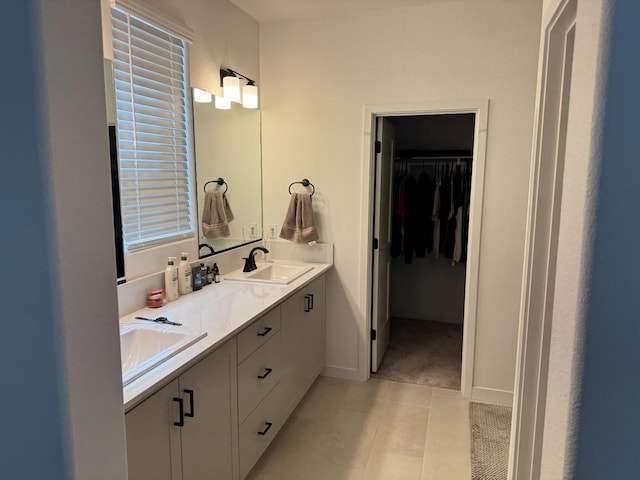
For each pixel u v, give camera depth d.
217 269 2.79
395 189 4.26
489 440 2.63
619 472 0.58
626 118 0.53
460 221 4.08
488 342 3.07
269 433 2.39
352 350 3.39
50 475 0.74
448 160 4.27
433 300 4.73
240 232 3.17
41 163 0.67
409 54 2.98
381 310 3.60
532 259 1.33
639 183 0.53
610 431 0.57
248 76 3.16
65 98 0.69
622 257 0.54
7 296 0.72
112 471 0.82
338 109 3.18
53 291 0.69
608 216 0.54
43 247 0.68
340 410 2.96
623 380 0.56
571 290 0.60
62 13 0.68
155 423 1.48
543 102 1.27
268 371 2.33
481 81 2.87
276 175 3.38
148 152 2.29
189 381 1.65
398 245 4.27
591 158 0.55
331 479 2.29
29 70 0.65
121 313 2.07
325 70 3.17
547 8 1.21
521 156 2.85
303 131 3.27
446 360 3.75
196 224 2.68
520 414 1.40
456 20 2.87
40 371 0.72
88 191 0.74
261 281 2.75
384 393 3.20
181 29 2.42
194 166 2.64
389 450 2.54
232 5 2.92
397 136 4.45
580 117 0.59
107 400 0.80
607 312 0.56
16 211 0.69
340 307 3.37
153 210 2.34
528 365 1.37
